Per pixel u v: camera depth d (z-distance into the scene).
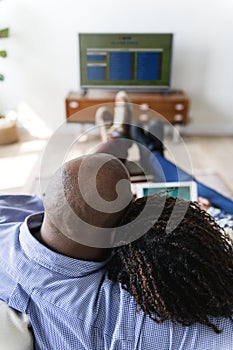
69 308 0.64
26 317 0.69
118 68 3.34
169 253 0.62
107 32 3.27
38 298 0.67
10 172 2.64
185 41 3.34
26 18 3.21
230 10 3.22
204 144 3.37
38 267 0.68
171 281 0.62
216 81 3.50
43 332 0.68
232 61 3.41
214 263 0.63
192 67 3.44
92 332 0.64
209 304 0.62
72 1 3.17
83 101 3.26
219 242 0.67
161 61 3.32
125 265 0.65
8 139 3.19
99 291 0.66
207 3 3.20
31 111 3.54
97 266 0.68
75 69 3.42
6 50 3.30
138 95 3.37
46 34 3.28
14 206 1.06
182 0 3.19
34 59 3.36
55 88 3.48
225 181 2.61
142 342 0.63
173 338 0.63
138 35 3.21
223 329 0.64
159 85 3.41
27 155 2.97
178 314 0.62
